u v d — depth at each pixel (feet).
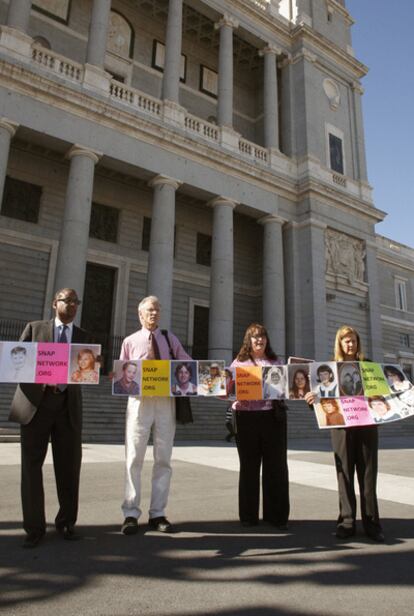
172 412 15.96
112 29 86.02
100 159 67.41
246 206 81.82
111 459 31.45
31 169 72.79
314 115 95.04
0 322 64.80
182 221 88.99
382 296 120.57
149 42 90.63
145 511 17.62
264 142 96.63
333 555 13.01
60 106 63.62
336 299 87.86
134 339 16.49
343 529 14.75
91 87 66.74
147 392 15.33
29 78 60.90
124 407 50.21
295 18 100.68
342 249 91.04
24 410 13.75
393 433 72.90
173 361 15.84
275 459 16.20
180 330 84.74
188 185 74.74
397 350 119.96
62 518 14.02
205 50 99.30
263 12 92.32
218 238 77.25
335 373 15.71
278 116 101.30
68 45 80.38
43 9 79.36
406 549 13.61
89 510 17.33
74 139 63.93
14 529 14.74
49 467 26.32
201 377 15.96
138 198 82.99
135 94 72.23
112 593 10.09
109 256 77.82
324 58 101.35
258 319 94.94
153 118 71.56
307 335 82.43
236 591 10.41
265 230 85.25
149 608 9.43
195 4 84.94
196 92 95.71
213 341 72.95
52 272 71.00
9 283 67.77
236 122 102.12
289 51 98.43
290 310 84.38
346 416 15.20
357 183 99.50
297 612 9.41
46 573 11.11
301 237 87.45
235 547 13.57
